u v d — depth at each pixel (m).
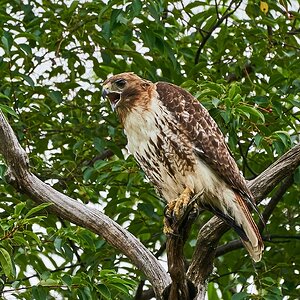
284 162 10.84
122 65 15.11
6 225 10.53
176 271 9.64
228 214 10.83
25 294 12.57
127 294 11.55
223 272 15.09
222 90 12.62
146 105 10.99
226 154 11.00
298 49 15.30
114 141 14.98
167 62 15.23
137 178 14.52
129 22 14.12
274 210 15.53
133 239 10.52
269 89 14.62
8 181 10.34
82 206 10.51
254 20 15.32
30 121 15.37
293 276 14.48
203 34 15.65
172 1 15.10
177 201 10.83
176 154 10.95
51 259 14.55
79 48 15.10
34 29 14.73
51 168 14.97
